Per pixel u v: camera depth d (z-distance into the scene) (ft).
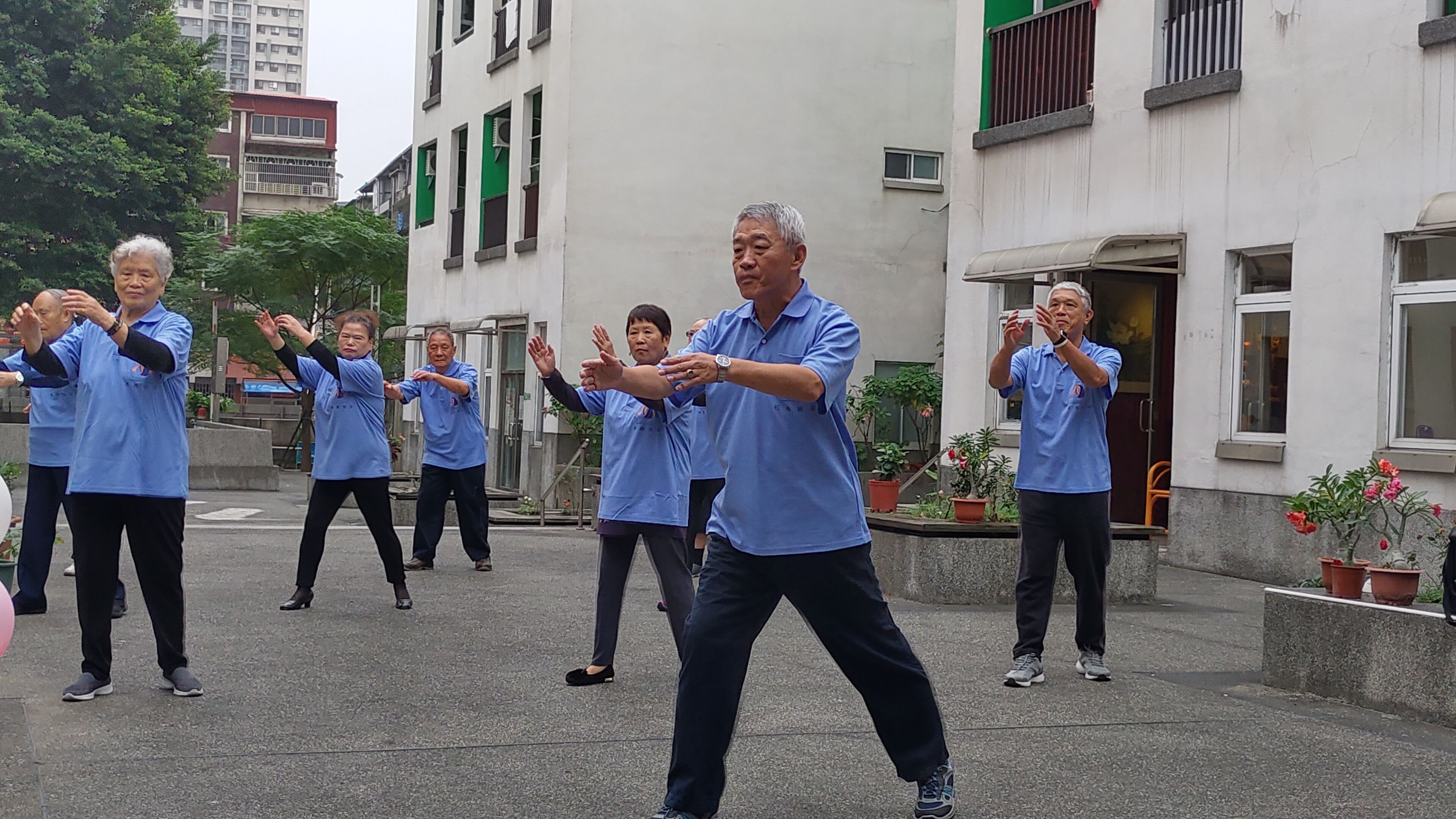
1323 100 38.86
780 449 14.60
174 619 20.77
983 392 51.24
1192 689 23.44
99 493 19.88
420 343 88.07
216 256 112.98
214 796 15.75
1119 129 45.78
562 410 62.39
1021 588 23.52
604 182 65.82
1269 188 40.45
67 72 117.70
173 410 20.39
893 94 69.92
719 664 14.62
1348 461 37.68
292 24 631.56
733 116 67.46
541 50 69.21
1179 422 43.24
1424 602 22.66
